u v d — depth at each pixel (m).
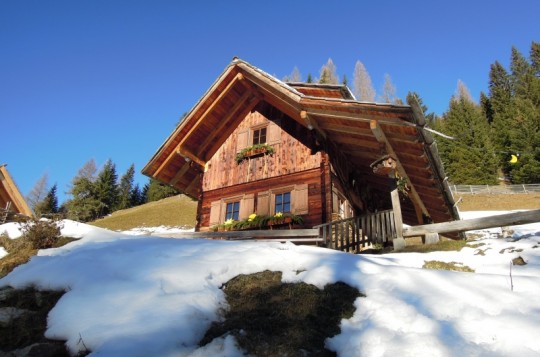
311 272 5.61
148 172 14.56
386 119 8.91
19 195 19.55
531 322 3.80
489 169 44.97
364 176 15.53
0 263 8.12
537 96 56.47
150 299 4.67
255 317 4.67
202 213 14.45
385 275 5.34
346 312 4.66
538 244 7.20
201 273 5.49
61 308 4.70
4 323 4.73
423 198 12.46
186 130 14.21
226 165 14.73
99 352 3.71
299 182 12.61
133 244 7.21
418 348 3.67
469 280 5.00
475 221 8.29
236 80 13.68
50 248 8.17
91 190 65.75
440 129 53.91
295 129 13.57
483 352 3.52
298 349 4.06
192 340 4.09
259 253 6.37
